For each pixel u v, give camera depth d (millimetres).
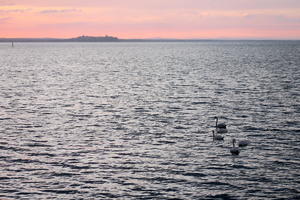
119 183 48062
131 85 126688
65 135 67688
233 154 57188
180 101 96438
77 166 53344
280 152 58031
